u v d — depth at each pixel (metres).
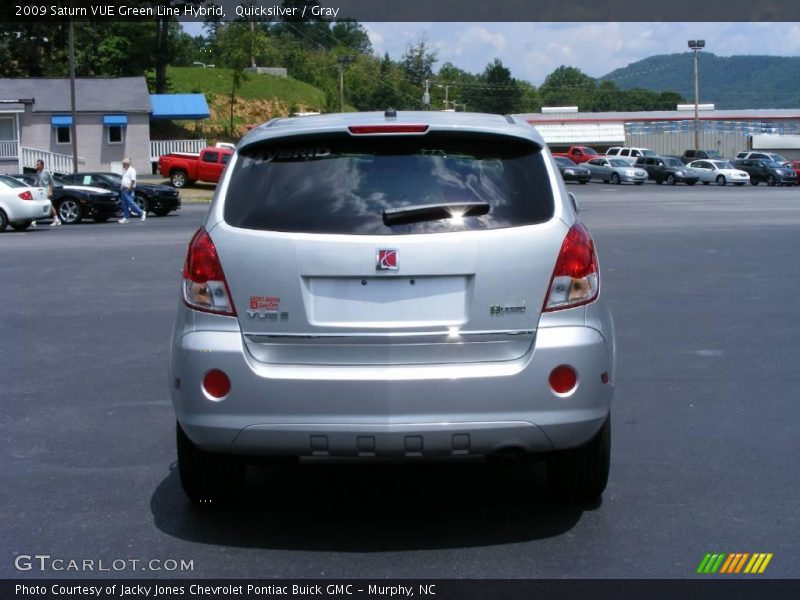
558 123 85.38
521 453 4.48
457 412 4.36
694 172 58.72
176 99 61.66
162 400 7.54
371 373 4.37
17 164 51.78
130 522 5.00
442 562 4.45
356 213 4.48
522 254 4.43
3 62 72.75
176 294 13.20
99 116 53.81
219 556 4.55
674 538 4.71
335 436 4.37
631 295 12.70
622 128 81.69
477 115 5.03
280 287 4.43
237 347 4.43
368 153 4.63
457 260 4.39
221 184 4.70
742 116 90.19
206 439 4.48
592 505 5.19
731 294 12.73
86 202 28.97
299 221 4.49
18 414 7.15
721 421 6.82
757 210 31.98
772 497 5.27
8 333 10.42
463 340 4.42
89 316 11.47
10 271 15.95
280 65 112.19
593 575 4.29
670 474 5.68
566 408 4.41
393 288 4.43
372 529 4.88
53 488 5.53
